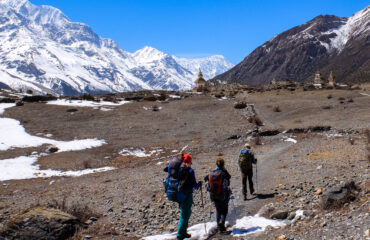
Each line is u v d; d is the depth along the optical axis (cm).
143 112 3909
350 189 836
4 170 1869
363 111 3391
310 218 752
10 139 2577
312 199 902
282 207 881
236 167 1642
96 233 775
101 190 1341
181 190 712
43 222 748
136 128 3119
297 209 841
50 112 3722
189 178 721
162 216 949
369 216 666
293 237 649
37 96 4578
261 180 1275
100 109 3991
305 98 4634
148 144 2580
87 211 967
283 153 1920
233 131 2880
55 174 1831
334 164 1352
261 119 3409
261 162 1705
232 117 3544
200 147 2438
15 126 3009
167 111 4000
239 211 924
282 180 1212
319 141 2250
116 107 4203
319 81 8706
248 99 4934
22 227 737
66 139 2686
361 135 2319
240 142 2550
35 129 2958
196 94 5822
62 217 776
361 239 566
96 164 2056
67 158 2180
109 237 751
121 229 835
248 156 1059
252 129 2888
